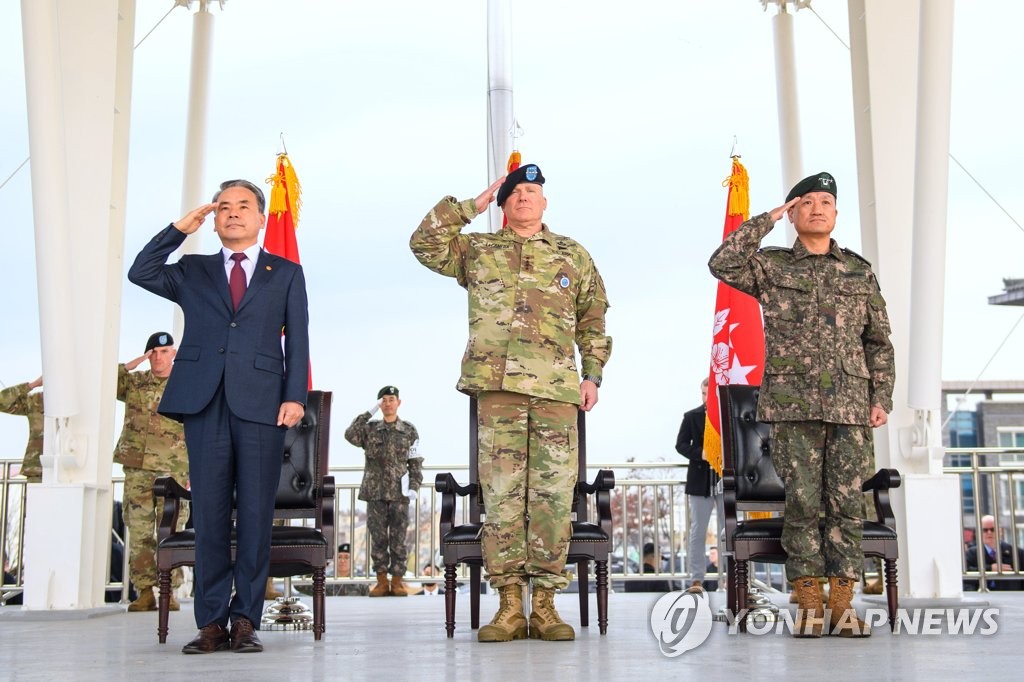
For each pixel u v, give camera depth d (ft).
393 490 37.55
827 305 17.33
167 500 17.92
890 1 25.59
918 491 23.30
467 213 16.93
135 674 12.42
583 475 18.89
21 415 30.86
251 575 15.64
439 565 38.75
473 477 18.97
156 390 29.01
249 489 15.65
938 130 22.45
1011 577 33.09
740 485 19.42
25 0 23.43
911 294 23.17
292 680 11.60
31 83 23.54
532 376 16.40
